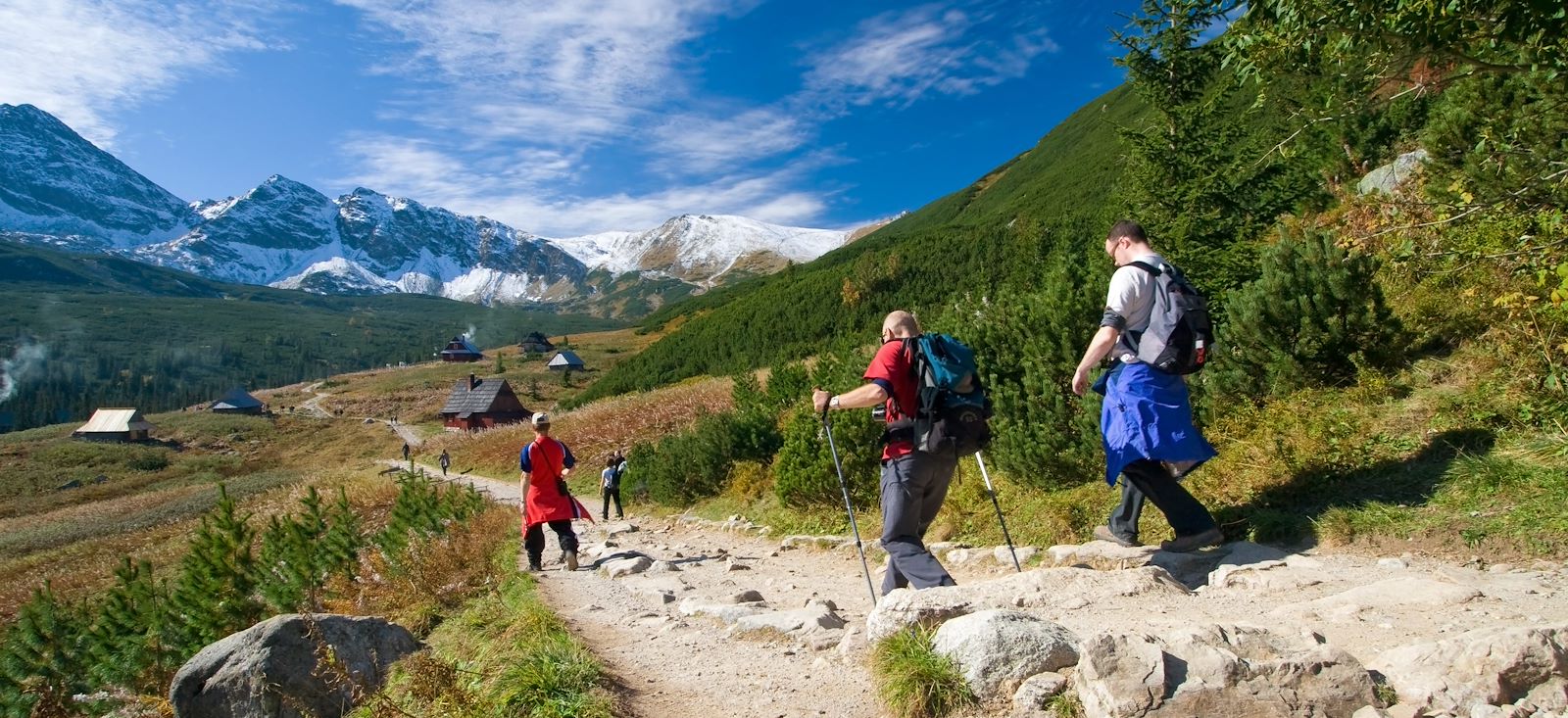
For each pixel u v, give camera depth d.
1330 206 14.05
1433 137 9.45
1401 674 2.89
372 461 65.81
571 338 188.38
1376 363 6.78
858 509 11.14
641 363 85.25
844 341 20.66
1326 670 2.80
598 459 29.94
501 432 49.47
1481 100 9.09
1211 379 7.31
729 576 8.37
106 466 81.00
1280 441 6.07
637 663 4.67
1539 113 6.95
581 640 5.06
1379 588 3.96
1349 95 6.53
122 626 9.66
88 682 8.62
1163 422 4.90
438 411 106.00
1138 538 5.85
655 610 6.23
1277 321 7.09
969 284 58.94
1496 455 5.06
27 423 160.38
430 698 3.95
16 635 9.73
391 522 14.45
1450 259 6.95
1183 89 11.70
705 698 3.96
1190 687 2.77
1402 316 7.29
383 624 5.45
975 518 7.84
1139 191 12.04
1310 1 5.85
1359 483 5.50
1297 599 4.20
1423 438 5.65
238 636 5.08
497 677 4.22
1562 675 2.72
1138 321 5.02
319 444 90.88
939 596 3.96
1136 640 2.98
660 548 11.78
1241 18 6.49
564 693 3.90
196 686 4.94
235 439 95.06
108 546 34.81
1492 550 4.40
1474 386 5.86
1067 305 7.90
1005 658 3.30
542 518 9.27
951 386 4.62
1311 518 5.27
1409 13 5.52
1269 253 7.37
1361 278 6.87
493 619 5.96
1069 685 3.12
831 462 11.52
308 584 9.52
